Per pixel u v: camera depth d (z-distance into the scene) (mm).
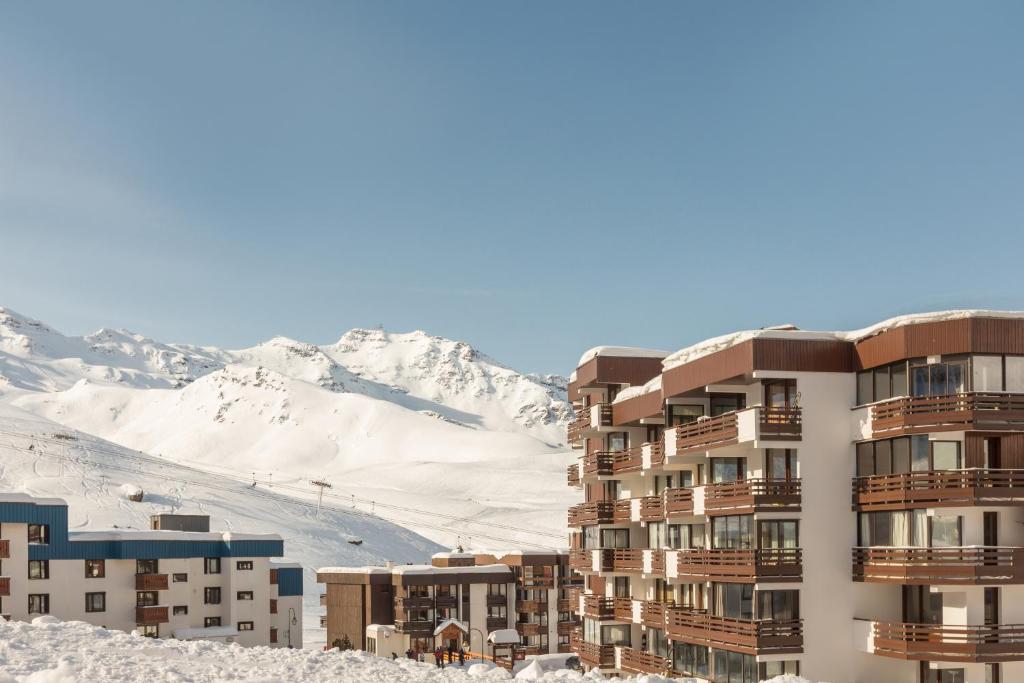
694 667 56312
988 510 46438
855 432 50562
